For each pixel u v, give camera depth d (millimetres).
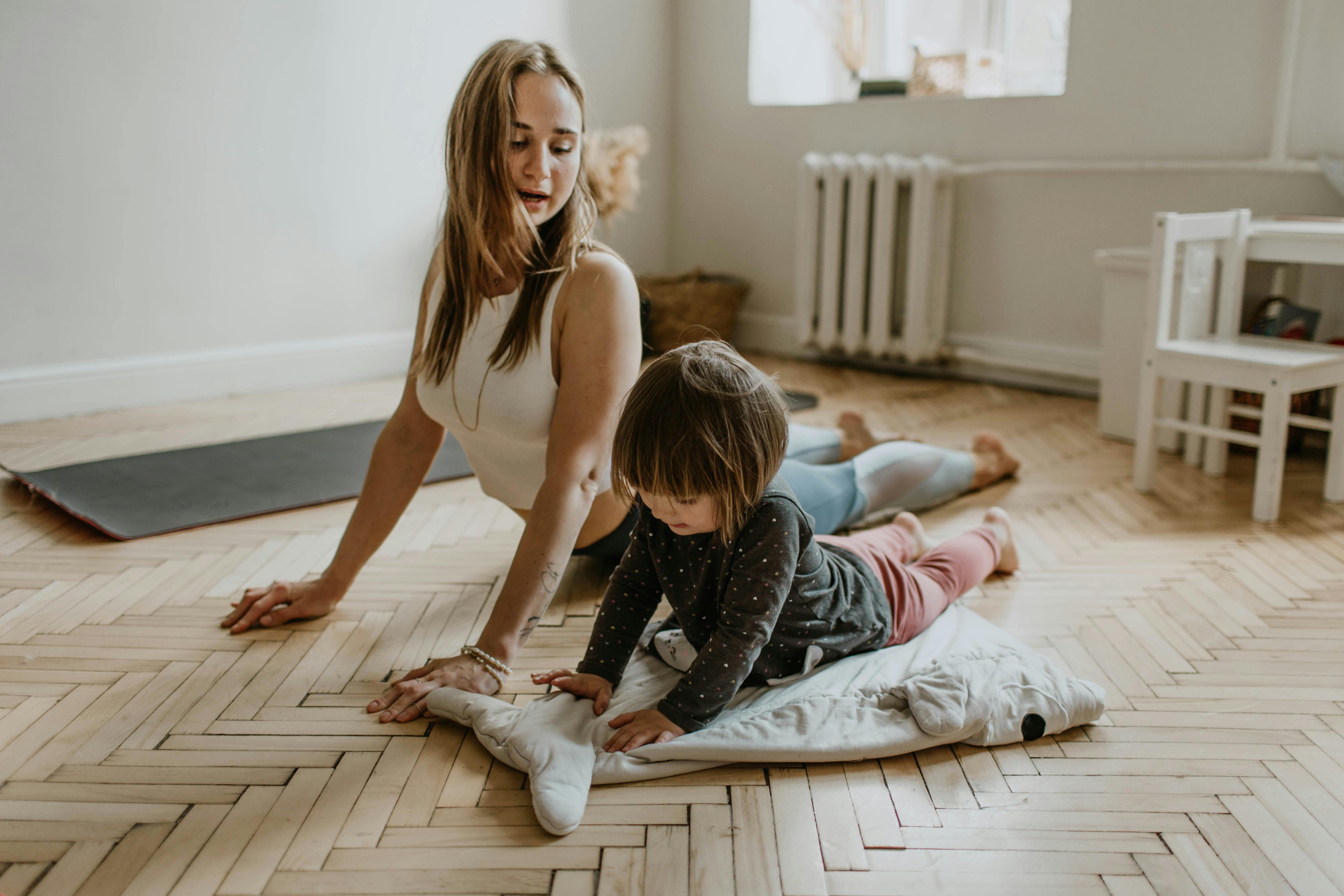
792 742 1360
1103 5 3475
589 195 1629
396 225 3998
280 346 3775
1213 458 2736
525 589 1526
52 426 3184
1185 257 2582
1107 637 1763
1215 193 3318
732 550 1327
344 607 1874
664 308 4301
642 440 1237
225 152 3523
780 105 4398
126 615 1828
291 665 1642
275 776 1324
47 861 1148
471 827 1225
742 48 4473
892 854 1185
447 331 1620
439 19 3947
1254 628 1793
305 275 3797
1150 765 1375
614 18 4469
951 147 3939
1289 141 3137
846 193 4152
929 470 2330
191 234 3500
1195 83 3316
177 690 1551
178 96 3387
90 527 2287
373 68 3812
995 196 3875
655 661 1572
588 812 1256
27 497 2500
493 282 1598
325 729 1444
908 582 1662
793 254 4488
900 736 1390
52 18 3100
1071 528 2322
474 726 1411
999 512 1988
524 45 1499
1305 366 2301
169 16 3318
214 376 3623
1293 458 2922
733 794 1299
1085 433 3227
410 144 3973
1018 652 1584
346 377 3949
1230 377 2395
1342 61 3006
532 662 1672
